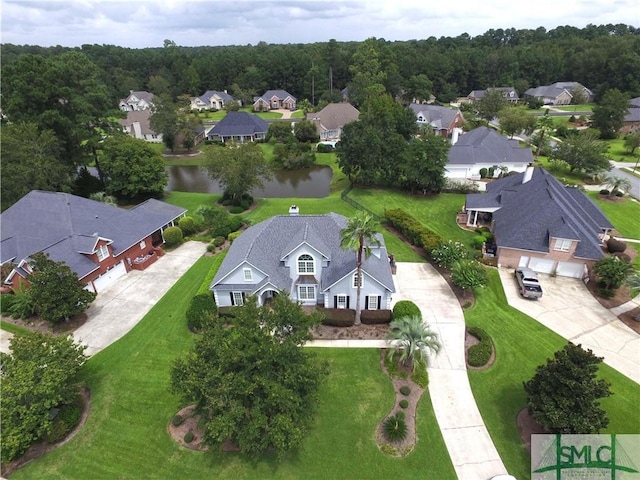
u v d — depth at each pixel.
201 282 39.44
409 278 39.22
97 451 22.86
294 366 21.53
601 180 65.31
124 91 158.12
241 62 166.25
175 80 170.38
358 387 26.98
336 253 35.22
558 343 30.78
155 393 26.64
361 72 131.25
